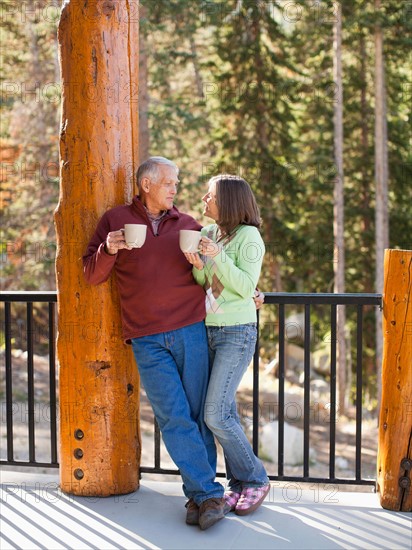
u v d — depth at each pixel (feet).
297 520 9.28
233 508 9.56
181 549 8.42
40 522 9.25
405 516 9.40
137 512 9.58
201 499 9.02
